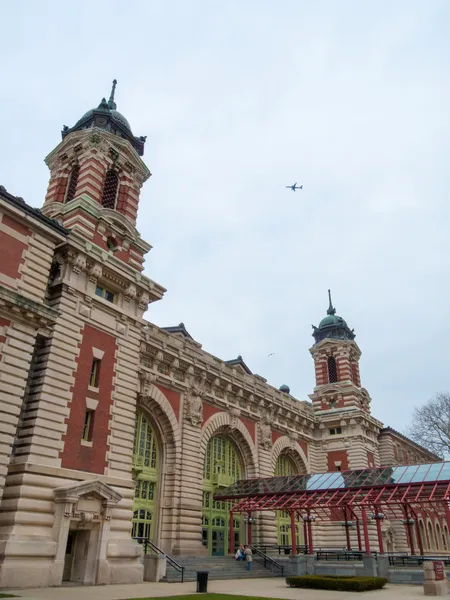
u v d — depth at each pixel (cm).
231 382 4756
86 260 3061
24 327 2433
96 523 2630
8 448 2217
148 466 3828
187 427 4097
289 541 5238
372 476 4081
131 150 3975
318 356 6938
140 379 3809
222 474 4569
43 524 2398
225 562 3625
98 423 2873
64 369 2759
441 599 2134
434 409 6366
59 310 2847
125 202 3828
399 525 5988
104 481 2764
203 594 2103
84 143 3788
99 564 2533
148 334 3941
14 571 2177
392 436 6744
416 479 3825
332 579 2653
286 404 5659
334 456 6025
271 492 4188
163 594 2100
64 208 3391
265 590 2472
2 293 2319
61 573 2352
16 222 2652
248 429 4966
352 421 6044
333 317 7262
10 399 2280
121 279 3294
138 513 3650
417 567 3328
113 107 4397
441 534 6931
